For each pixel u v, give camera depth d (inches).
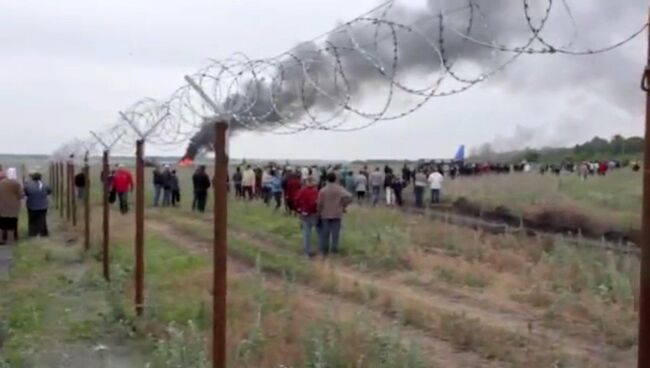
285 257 712.4
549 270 601.6
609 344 397.4
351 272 641.6
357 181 1542.8
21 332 414.3
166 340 378.3
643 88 190.4
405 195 1700.3
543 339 403.9
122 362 356.8
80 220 1077.8
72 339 399.2
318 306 477.7
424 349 378.0
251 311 440.1
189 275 577.3
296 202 773.3
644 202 190.2
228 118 294.0
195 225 1020.5
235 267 658.8
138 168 450.3
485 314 472.1
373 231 885.2
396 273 621.9
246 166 1573.6
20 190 858.1
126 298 484.4
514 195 1371.8
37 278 598.9
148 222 1067.9
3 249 780.6
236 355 339.3
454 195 1475.1
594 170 1916.8
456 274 596.4
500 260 676.7
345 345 346.0
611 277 541.6
